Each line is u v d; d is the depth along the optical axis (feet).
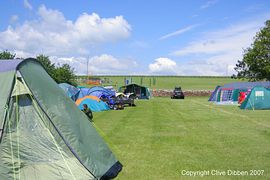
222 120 59.06
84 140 22.98
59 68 134.21
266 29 146.92
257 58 148.56
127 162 28.60
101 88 94.32
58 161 21.76
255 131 45.60
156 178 24.29
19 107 21.88
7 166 20.93
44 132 22.06
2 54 121.60
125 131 45.75
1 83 22.30
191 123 54.75
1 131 20.89
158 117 64.34
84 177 21.56
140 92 149.28
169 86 237.25
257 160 29.25
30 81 22.39
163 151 32.99
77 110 24.35
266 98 84.28
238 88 109.50
